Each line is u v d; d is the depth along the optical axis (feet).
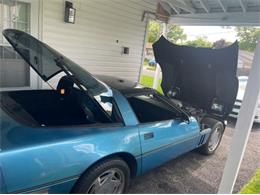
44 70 7.87
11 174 4.55
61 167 5.23
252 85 6.83
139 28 21.20
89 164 5.72
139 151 7.07
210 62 10.89
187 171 10.16
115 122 6.85
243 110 7.04
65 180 5.37
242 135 7.14
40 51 7.41
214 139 12.12
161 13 22.35
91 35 17.65
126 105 7.25
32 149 4.84
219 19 19.29
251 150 13.73
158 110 9.66
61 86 8.72
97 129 6.23
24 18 13.82
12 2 13.07
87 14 16.90
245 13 17.78
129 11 19.72
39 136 5.20
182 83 13.05
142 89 8.74
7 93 7.73
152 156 7.72
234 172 7.39
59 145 5.24
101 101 6.82
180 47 11.86
